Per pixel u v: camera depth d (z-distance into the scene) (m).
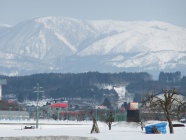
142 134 173.00
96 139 148.50
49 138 147.50
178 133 179.12
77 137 148.75
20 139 146.88
